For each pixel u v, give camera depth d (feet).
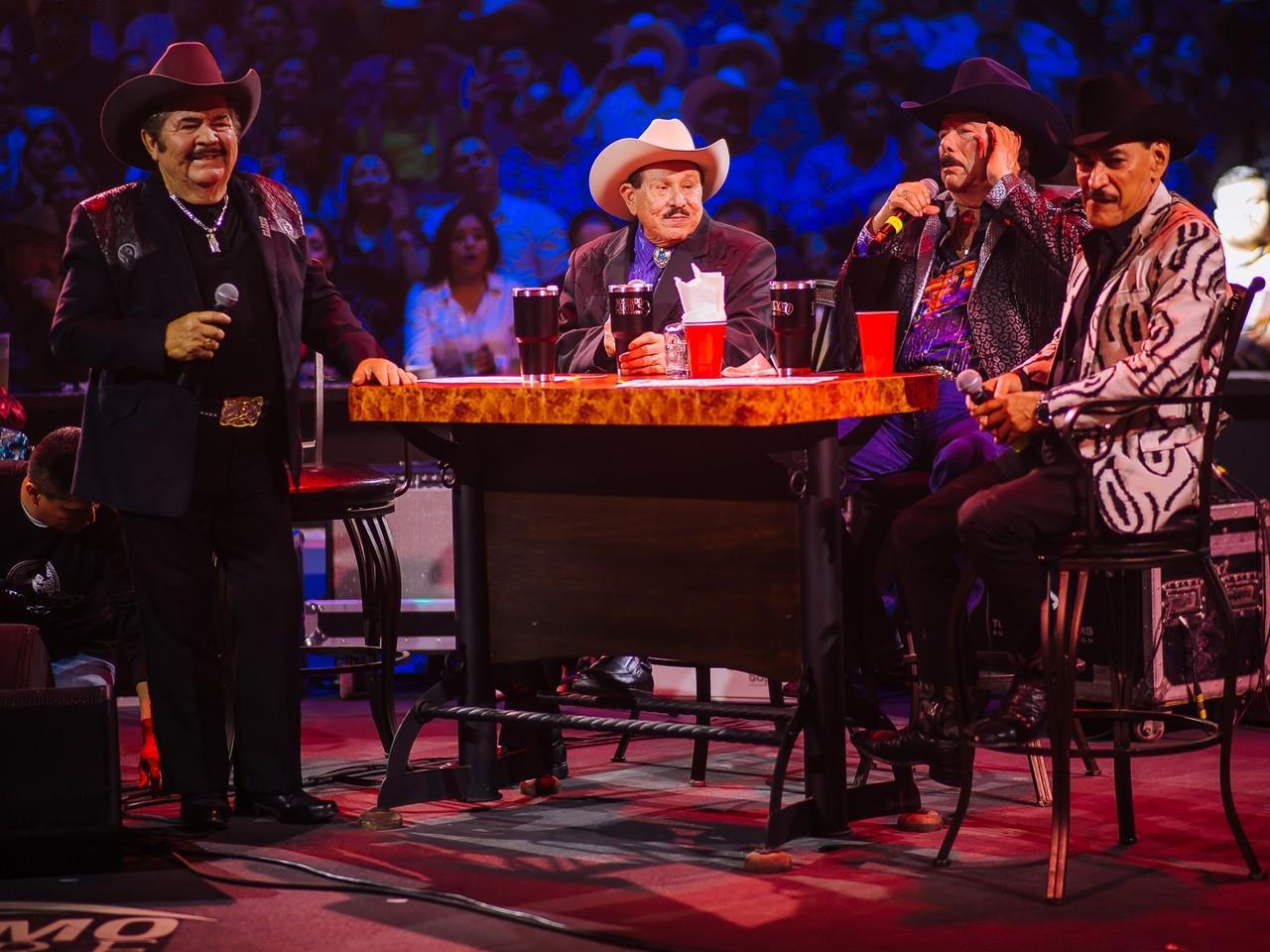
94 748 24.09
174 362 25.35
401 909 21.43
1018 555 22.38
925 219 30.30
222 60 46.98
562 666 35.35
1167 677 31.42
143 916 21.26
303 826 26.37
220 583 30.81
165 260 25.68
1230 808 22.16
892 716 35.73
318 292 28.19
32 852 23.35
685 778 29.76
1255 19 44.78
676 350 25.57
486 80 46.73
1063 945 19.25
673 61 46.73
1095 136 22.94
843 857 23.50
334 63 46.80
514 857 24.07
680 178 30.71
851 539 28.30
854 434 30.30
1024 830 24.95
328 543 40.83
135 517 25.98
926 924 20.18
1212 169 45.34
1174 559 21.86
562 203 47.01
